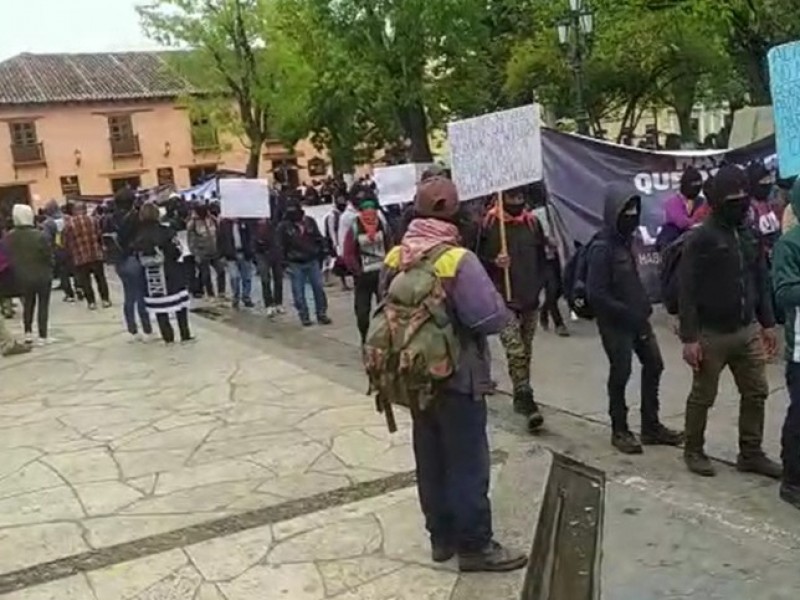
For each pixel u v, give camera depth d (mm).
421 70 26328
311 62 29578
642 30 19562
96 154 47219
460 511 4176
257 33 33125
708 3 16141
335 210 13906
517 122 6918
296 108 32688
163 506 5375
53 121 46281
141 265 10742
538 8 24016
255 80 33469
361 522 4906
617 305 5730
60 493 5738
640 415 6375
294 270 11969
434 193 4055
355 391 7793
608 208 5762
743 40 16781
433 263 3928
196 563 4551
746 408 5320
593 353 8797
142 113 47844
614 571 3885
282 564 4469
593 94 24156
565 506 4223
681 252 5230
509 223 6738
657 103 27969
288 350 10133
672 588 3768
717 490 5086
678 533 4352
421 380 3869
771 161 9609
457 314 3934
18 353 10945
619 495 4980
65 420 7602
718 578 3859
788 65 5293
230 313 13594
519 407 6527
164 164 48406
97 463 6312
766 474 5301
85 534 5023
